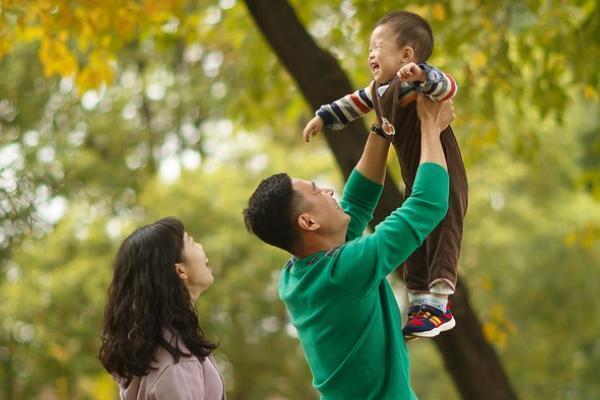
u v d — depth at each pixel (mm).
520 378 25906
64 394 20656
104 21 11109
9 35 11555
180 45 19625
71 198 19188
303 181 5723
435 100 5523
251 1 10344
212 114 19562
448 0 12570
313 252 5684
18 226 13633
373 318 5527
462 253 25547
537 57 15930
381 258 5344
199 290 6309
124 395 6137
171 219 6305
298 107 15250
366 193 6105
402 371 5582
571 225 25344
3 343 19422
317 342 5621
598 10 12664
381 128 5895
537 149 14672
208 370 6176
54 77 19047
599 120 22344
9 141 17516
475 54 13086
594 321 25828
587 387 26109
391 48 5793
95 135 20562
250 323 24062
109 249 20312
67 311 19875
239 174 23250
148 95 20016
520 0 13266
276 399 28141
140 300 6027
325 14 14953
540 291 25578
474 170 24062
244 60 16594
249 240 22453
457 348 10773
